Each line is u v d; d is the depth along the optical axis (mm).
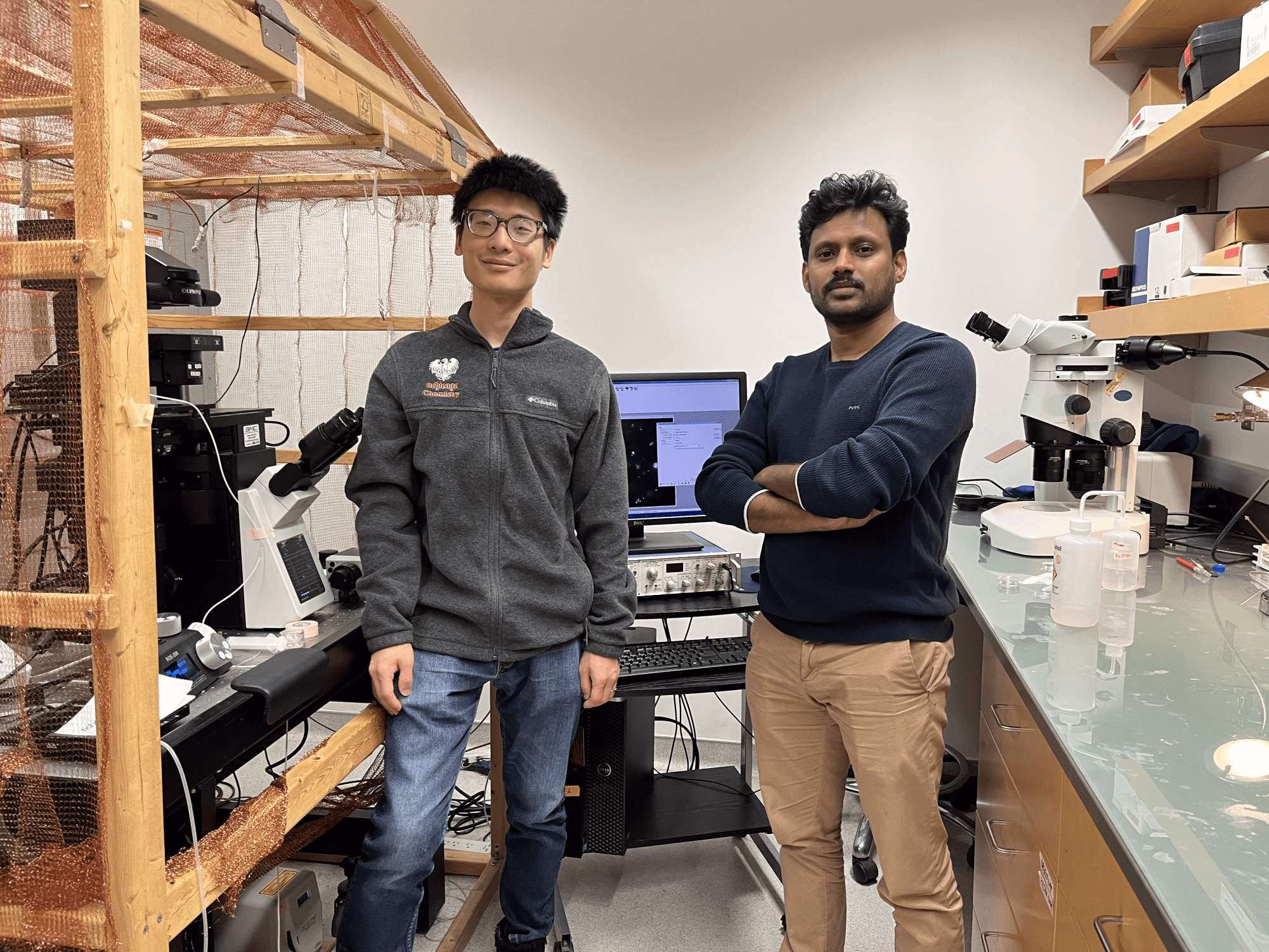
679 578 2098
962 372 1504
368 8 1572
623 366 3072
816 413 1663
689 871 2350
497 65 3035
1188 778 954
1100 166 2686
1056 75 2729
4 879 959
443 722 1552
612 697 1925
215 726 1158
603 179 3010
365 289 2709
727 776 2451
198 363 1712
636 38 2941
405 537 1554
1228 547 2139
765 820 2186
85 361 871
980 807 1885
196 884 1028
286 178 1962
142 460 906
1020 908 1479
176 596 1583
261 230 2758
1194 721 1108
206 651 1288
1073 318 2525
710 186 2951
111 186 851
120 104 859
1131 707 1156
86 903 945
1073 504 2234
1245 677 1270
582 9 2957
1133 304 2482
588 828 2078
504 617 1538
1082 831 1142
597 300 3057
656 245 3004
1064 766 1022
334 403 2834
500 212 1522
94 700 909
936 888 1521
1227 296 1707
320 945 1883
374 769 2246
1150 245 2389
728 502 1648
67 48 883
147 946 935
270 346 2850
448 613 1552
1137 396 2053
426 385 1540
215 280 2803
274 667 1306
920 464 1432
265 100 1229
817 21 2838
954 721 2900
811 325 2938
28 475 930
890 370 1540
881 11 2797
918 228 2846
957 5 2752
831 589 1533
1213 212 2217
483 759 3008
